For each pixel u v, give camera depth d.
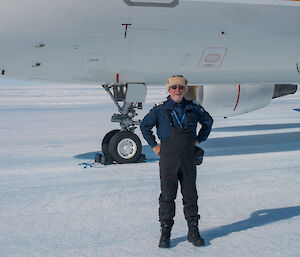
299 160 8.20
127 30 7.41
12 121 16.62
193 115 3.84
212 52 8.12
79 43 7.38
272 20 8.14
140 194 5.81
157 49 7.80
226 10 7.77
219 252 3.66
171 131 3.78
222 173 7.07
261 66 8.70
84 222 4.59
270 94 11.50
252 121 16.77
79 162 8.31
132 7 7.26
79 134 12.70
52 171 7.44
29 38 7.16
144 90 8.40
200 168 7.50
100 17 7.21
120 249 3.78
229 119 17.59
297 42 8.54
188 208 3.87
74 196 5.71
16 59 7.40
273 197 5.52
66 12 7.08
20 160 8.55
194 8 7.59
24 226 4.46
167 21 7.52
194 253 3.65
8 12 6.93
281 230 4.20
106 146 8.34
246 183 6.33
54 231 4.30
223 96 11.16
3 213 4.95
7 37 7.09
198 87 11.27
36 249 3.80
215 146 10.29
